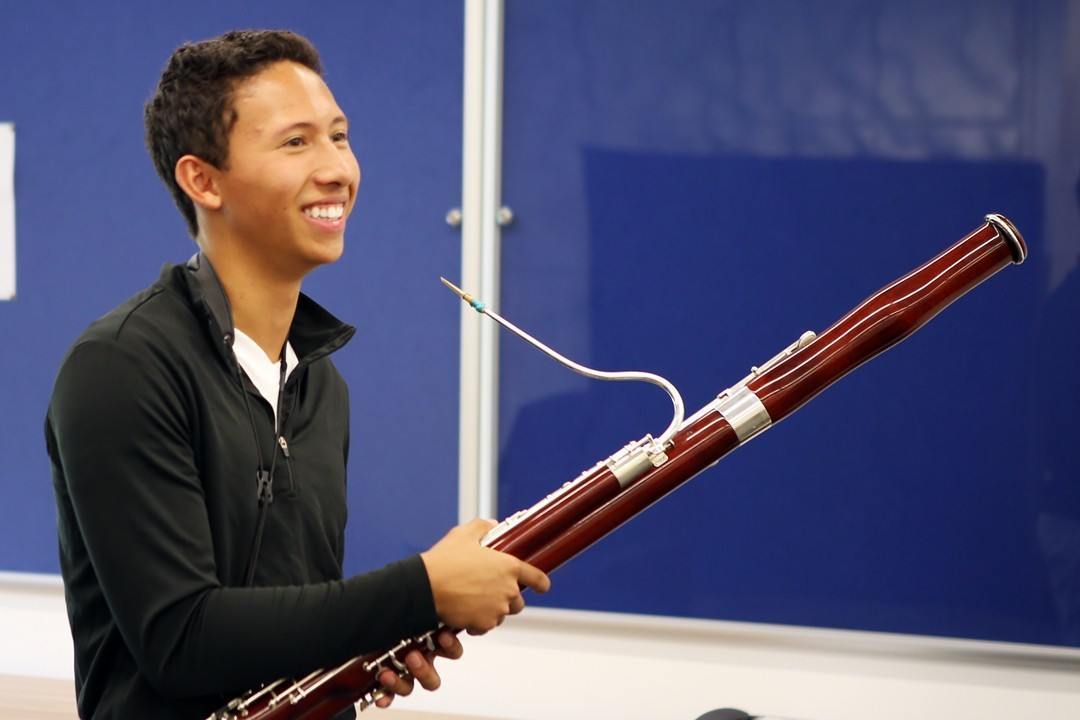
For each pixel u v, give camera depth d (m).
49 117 4.80
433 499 4.66
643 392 4.48
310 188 2.20
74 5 4.75
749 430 2.31
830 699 4.35
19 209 4.84
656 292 4.46
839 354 2.32
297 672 2.03
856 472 4.38
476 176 4.52
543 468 4.56
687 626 4.48
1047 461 4.26
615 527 2.29
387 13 4.57
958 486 4.32
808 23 4.32
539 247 4.53
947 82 4.26
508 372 4.57
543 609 4.58
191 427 2.09
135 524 1.98
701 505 4.47
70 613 2.20
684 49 4.39
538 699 4.50
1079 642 4.26
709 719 2.75
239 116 2.18
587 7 4.44
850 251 4.34
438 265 4.61
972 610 4.33
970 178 4.26
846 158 4.32
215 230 2.25
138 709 2.09
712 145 4.39
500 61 4.50
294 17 4.64
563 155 4.49
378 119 4.61
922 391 4.32
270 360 2.32
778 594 4.44
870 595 4.38
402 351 4.64
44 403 4.86
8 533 4.91
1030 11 4.20
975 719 4.29
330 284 4.68
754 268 4.39
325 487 2.34
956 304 4.28
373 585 2.04
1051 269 4.23
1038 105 4.21
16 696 4.13
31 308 4.86
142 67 4.73
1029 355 4.25
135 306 2.12
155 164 2.35
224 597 1.99
